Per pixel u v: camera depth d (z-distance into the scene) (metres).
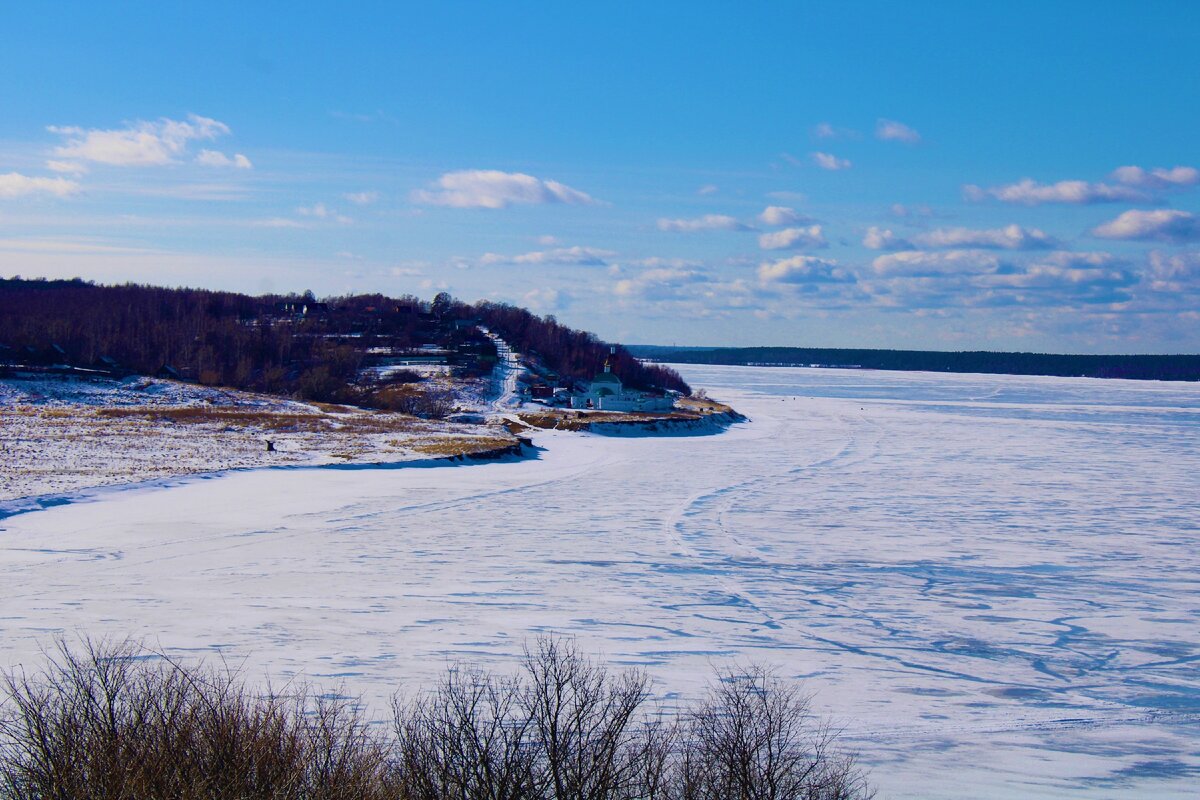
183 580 30.58
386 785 9.02
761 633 25.92
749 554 38.97
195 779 8.48
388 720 14.66
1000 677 22.27
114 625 23.78
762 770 10.34
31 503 44.25
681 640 24.69
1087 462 83.19
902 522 48.59
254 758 8.88
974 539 43.78
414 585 30.91
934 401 199.00
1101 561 38.78
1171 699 20.61
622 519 47.50
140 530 39.97
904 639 25.89
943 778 14.47
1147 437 113.88
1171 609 30.38
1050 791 14.26
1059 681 22.02
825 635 26.00
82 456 62.44
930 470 74.62
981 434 114.31
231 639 22.61
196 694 10.73
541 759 9.70
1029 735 17.50
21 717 10.50
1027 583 34.25
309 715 13.99
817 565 36.94
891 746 16.20
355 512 46.94
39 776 8.59
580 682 13.19
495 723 10.47
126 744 8.77
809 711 18.42
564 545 39.88
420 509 48.75
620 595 30.41
